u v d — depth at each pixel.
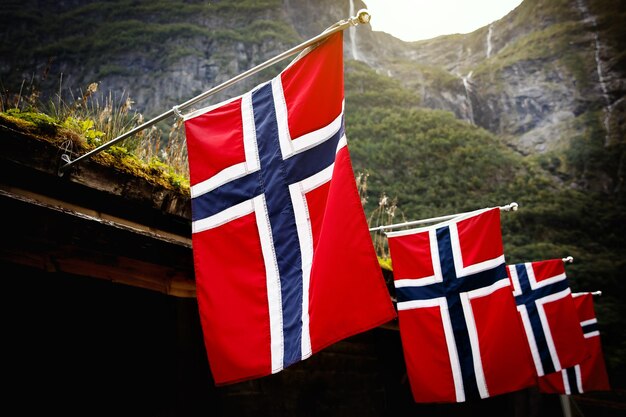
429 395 4.21
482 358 4.16
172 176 3.31
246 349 2.38
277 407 4.16
